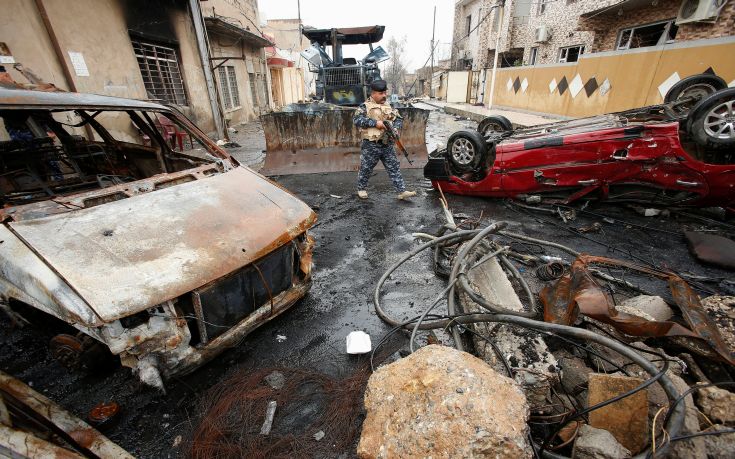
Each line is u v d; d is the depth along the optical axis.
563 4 13.15
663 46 7.81
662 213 4.21
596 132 3.98
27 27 5.11
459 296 2.73
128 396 1.96
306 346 2.37
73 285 1.58
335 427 1.80
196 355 1.92
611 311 1.78
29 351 2.31
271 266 2.24
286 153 6.67
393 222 4.42
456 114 16.16
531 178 4.42
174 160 3.27
